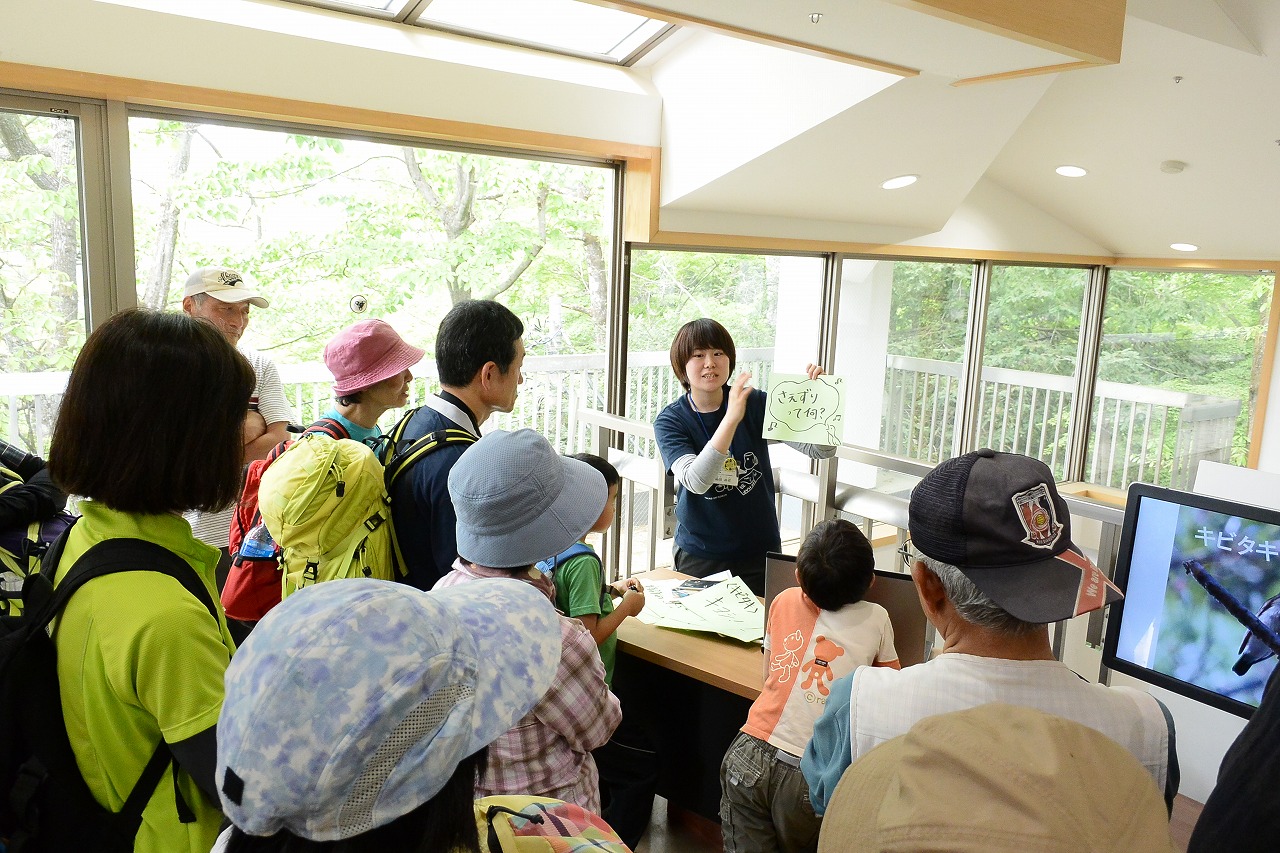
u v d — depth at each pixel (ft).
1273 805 2.65
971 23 7.02
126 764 3.10
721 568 8.31
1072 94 11.78
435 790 1.86
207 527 8.20
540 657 2.31
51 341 8.63
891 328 15.51
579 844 2.41
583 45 11.10
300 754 1.76
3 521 3.96
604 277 12.77
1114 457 18.56
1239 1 9.74
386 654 1.86
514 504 4.36
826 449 8.42
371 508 5.42
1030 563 3.22
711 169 11.40
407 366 6.81
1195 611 5.06
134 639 2.97
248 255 10.70
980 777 1.96
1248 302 16.01
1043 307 17.60
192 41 8.26
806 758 3.64
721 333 8.23
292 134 9.61
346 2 9.40
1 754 3.00
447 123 10.01
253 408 8.34
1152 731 3.15
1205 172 13.03
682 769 7.73
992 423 17.52
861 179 12.07
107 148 8.39
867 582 5.67
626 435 13.05
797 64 10.26
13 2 7.33
